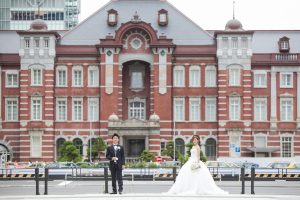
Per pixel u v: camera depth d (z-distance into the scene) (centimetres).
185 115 10462
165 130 10319
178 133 10425
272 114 10475
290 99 10506
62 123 10425
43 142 10338
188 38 10575
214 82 10481
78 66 10462
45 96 10344
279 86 10512
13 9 18600
